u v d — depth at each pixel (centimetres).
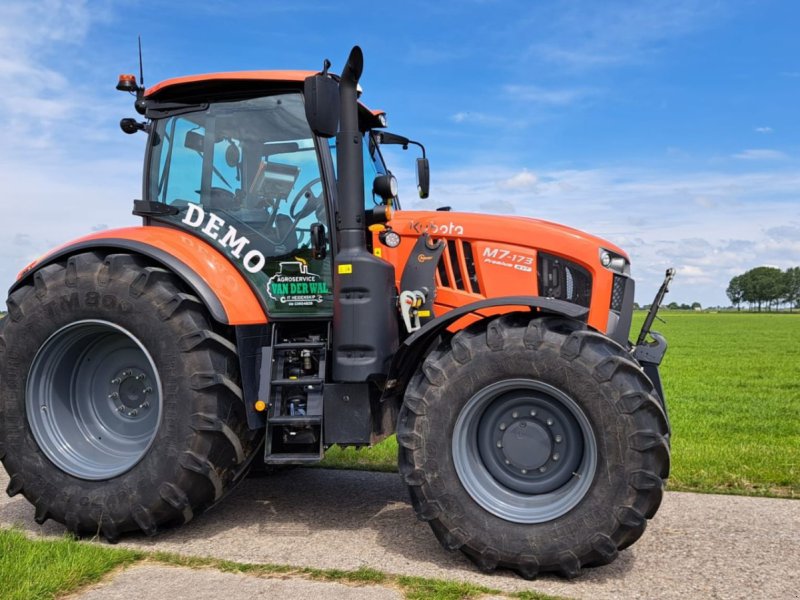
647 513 329
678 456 589
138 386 422
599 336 342
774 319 7181
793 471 532
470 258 427
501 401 359
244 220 421
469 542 342
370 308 380
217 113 433
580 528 328
